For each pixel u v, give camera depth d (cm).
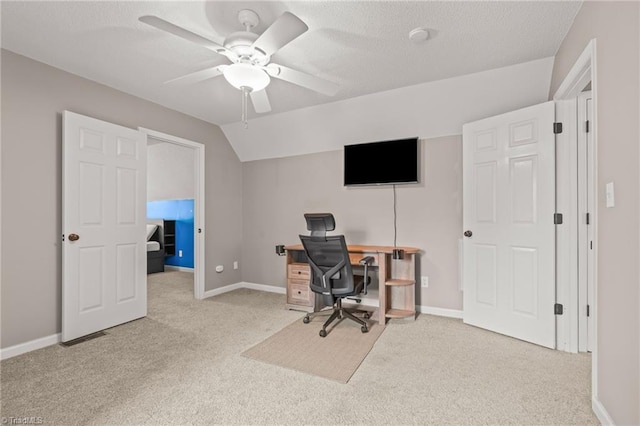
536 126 241
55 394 178
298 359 221
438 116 308
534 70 250
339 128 358
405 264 324
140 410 163
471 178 286
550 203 233
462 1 175
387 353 230
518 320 253
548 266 235
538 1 175
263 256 437
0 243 223
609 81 142
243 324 294
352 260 299
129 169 301
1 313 223
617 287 136
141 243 312
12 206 229
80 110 270
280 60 244
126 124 306
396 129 334
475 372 201
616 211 137
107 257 281
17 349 229
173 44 222
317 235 277
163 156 624
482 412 160
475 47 225
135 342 251
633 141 123
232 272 438
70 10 183
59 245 255
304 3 176
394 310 317
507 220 259
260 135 409
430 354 228
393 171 334
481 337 259
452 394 177
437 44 221
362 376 197
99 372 203
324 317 317
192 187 608
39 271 243
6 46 223
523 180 249
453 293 315
